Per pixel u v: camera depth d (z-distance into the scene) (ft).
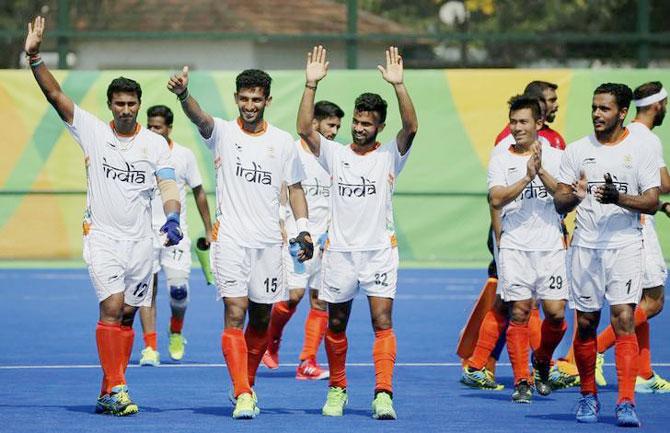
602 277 107.24
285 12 290.97
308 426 104.22
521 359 119.44
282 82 267.39
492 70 271.69
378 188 110.32
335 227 111.04
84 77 267.18
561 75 270.26
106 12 287.48
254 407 108.99
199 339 170.19
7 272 258.16
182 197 149.69
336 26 286.05
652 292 126.41
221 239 108.99
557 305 119.75
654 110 130.00
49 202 272.31
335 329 110.93
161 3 289.94
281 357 155.02
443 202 273.13
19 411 112.16
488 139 272.10
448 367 145.79
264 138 110.22
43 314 198.59
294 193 112.57
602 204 106.83
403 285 239.71
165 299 222.89
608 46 285.64
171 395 122.62
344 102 268.62
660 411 114.42
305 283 137.80
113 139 110.22
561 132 270.46
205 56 294.87
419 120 271.49
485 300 128.77
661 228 272.92
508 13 286.46
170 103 266.77
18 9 285.23
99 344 109.91
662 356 153.58
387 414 107.65
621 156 107.14
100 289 109.70
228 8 293.43
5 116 269.85
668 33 284.61
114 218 110.22
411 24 286.87
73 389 126.72
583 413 107.76
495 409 114.83
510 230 119.24
